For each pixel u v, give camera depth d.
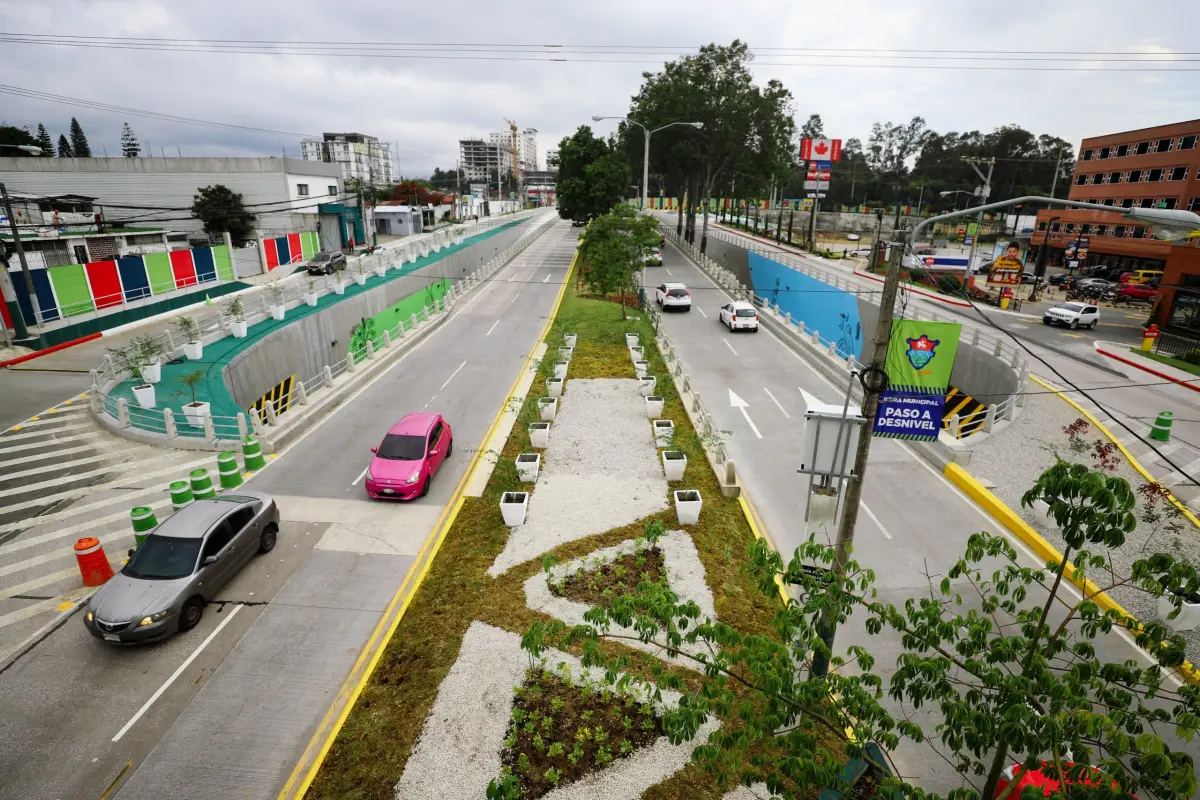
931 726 9.35
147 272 34.12
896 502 15.98
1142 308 44.41
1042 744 4.15
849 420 8.36
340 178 63.62
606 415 20.69
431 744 8.54
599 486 15.94
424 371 26.28
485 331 33.56
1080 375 25.61
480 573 12.37
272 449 18.02
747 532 14.20
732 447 18.95
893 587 12.61
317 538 13.65
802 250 67.06
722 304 41.03
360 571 12.53
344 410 21.62
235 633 10.75
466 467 17.27
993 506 15.41
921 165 130.62
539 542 13.44
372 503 15.21
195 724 8.95
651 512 14.71
